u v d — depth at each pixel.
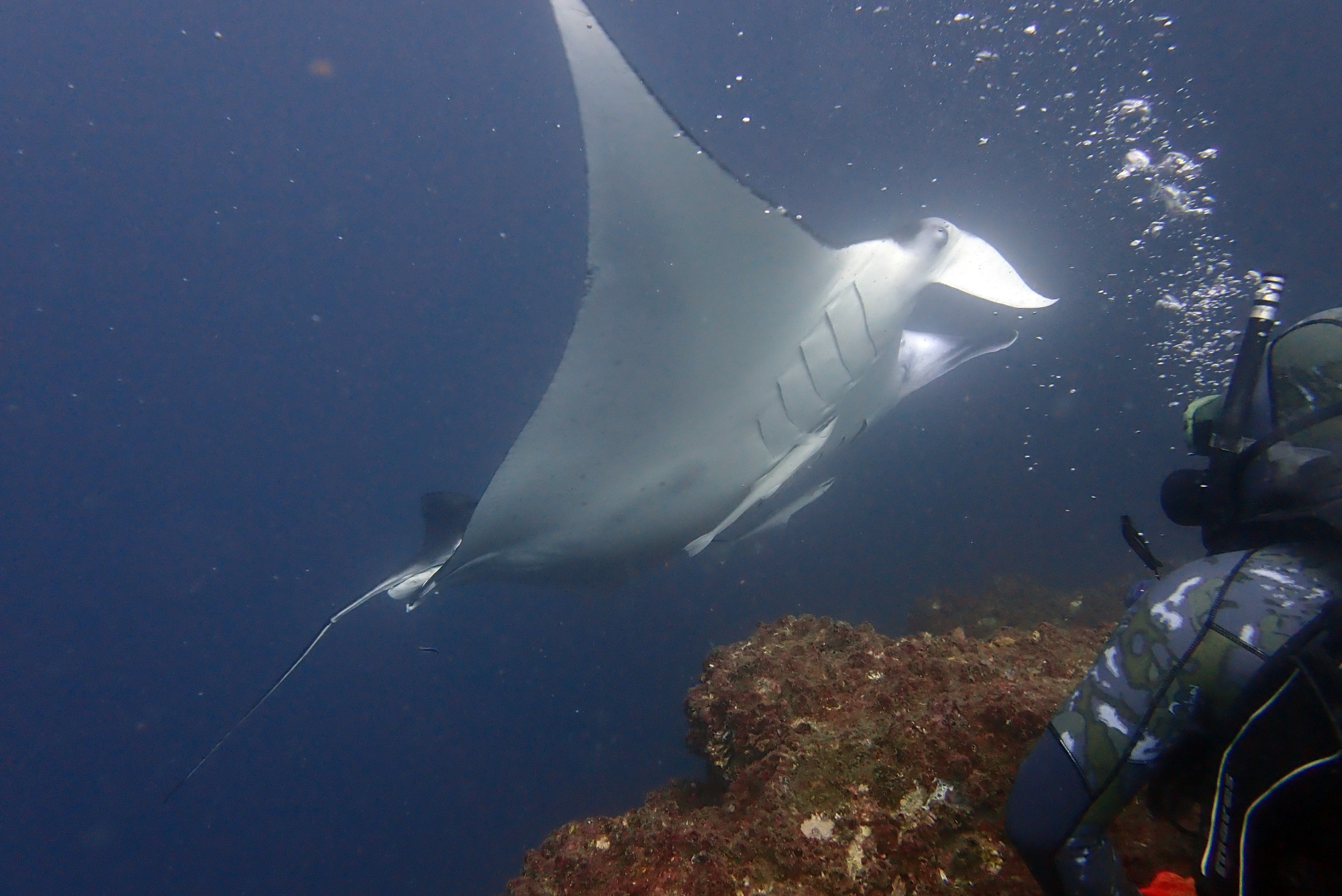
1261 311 1.24
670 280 2.89
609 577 3.98
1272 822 0.93
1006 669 2.55
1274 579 1.05
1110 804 1.16
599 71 2.46
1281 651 0.94
